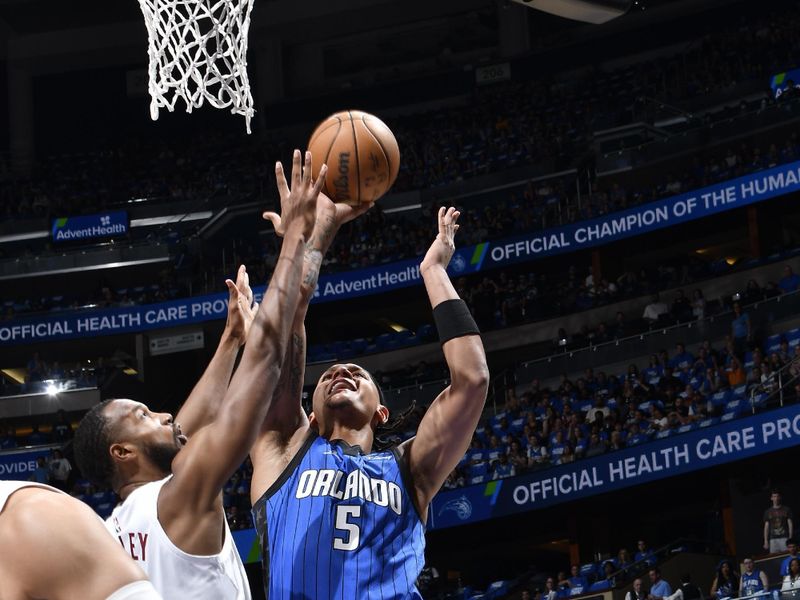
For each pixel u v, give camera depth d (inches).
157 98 184.7
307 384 849.5
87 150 1141.7
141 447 102.0
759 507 640.4
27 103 1147.9
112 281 965.8
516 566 829.2
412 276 853.8
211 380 122.0
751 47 948.6
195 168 1077.1
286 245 102.4
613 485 610.5
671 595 527.5
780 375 590.9
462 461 675.4
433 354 831.7
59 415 845.8
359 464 110.9
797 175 722.8
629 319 780.6
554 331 803.4
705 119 879.7
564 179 917.8
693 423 605.9
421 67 1138.0
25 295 974.4
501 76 1084.5
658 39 1040.2
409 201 971.9
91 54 1143.6
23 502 60.1
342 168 125.2
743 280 751.7
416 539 109.1
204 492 91.4
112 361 912.3
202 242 975.6
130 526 93.7
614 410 653.3
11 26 1143.0
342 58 1156.5
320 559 105.1
